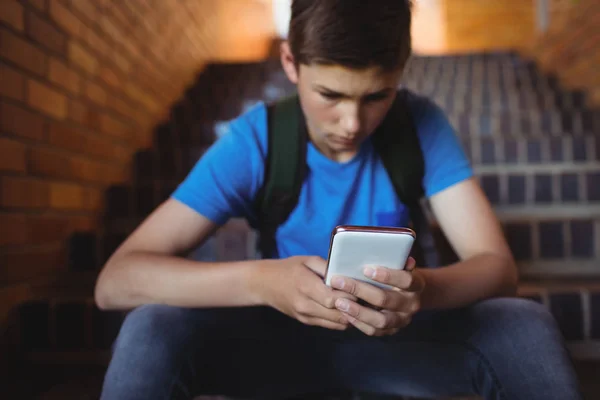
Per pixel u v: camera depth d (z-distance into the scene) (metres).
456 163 0.76
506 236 1.80
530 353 0.56
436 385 0.67
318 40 0.58
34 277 1.51
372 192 0.77
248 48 5.79
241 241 1.72
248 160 0.73
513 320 0.59
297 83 0.69
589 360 1.41
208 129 2.72
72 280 1.71
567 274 1.77
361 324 0.53
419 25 6.28
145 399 0.54
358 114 0.63
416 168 0.76
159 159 2.35
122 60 2.33
